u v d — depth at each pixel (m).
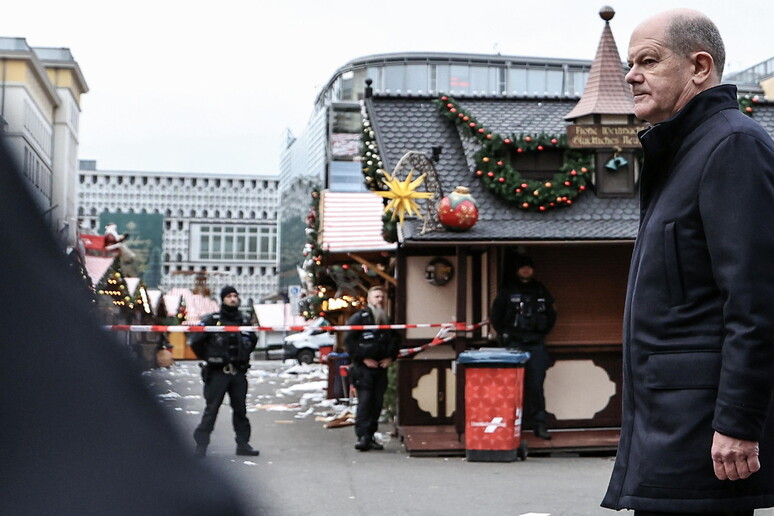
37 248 0.52
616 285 12.30
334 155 73.38
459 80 73.69
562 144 12.54
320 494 8.43
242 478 0.65
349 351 11.80
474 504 8.01
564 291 12.23
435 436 11.73
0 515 0.49
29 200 0.52
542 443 11.34
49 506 0.50
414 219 12.29
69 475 0.51
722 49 3.27
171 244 160.00
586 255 12.30
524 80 72.38
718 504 2.87
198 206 161.50
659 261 3.04
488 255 12.60
